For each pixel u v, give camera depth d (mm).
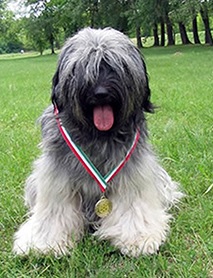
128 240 1660
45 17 25141
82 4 18406
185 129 2998
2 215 1984
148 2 16031
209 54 12344
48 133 1706
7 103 5086
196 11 13406
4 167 2551
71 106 1567
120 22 18422
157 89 5387
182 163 2482
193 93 4859
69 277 1501
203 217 1888
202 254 1633
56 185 1678
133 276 1501
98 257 1600
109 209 1704
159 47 19297
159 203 1839
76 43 1591
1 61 20594
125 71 1549
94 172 1644
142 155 1718
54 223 1699
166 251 1653
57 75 1644
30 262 1595
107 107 1566
